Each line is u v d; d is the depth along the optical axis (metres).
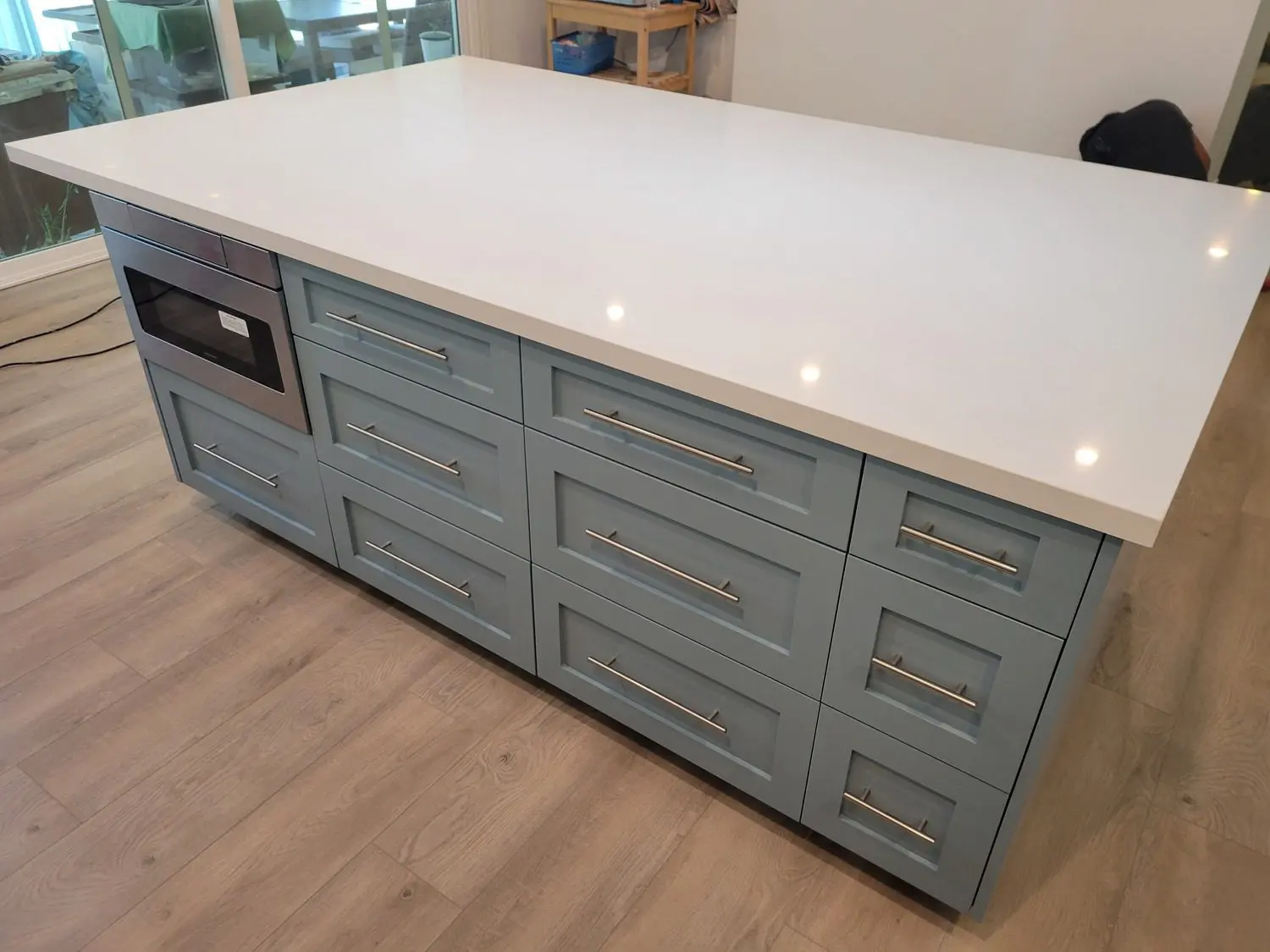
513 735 1.84
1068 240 1.55
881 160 1.91
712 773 1.71
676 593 1.52
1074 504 0.99
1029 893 1.58
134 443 2.66
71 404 2.84
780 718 1.50
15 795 1.71
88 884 1.56
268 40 4.15
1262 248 1.53
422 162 1.87
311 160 1.88
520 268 1.43
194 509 2.42
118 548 2.28
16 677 1.93
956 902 1.47
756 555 1.36
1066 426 1.08
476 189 1.73
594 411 1.40
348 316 1.66
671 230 1.56
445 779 1.75
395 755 1.79
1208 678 1.99
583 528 1.57
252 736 1.82
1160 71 3.18
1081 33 3.25
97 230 3.85
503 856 1.62
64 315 3.35
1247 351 3.21
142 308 2.04
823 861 1.63
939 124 3.67
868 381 1.16
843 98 3.84
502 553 1.73
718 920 1.53
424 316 1.53
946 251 1.50
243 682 1.94
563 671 1.81
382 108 2.21
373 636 2.05
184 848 1.62
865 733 1.40
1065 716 1.42
